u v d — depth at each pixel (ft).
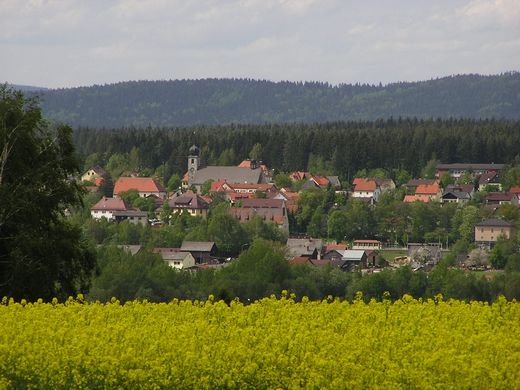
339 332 171.01
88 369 152.35
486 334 161.27
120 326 167.22
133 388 148.97
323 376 144.77
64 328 165.48
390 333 164.04
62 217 281.54
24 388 154.20
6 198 254.88
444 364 145.18
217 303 188.03
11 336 162.71
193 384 148.46
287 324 171.94
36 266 253.65
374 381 143.23
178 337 159.74
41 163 275.18
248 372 148.25
